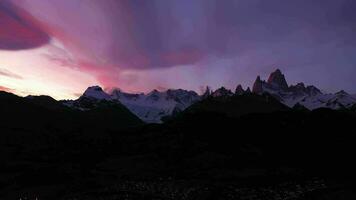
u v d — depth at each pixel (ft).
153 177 311.47
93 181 299.99
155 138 450.30
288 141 379.96
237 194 244.42
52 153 438.40
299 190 245.45
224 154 368.89
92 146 467.93
